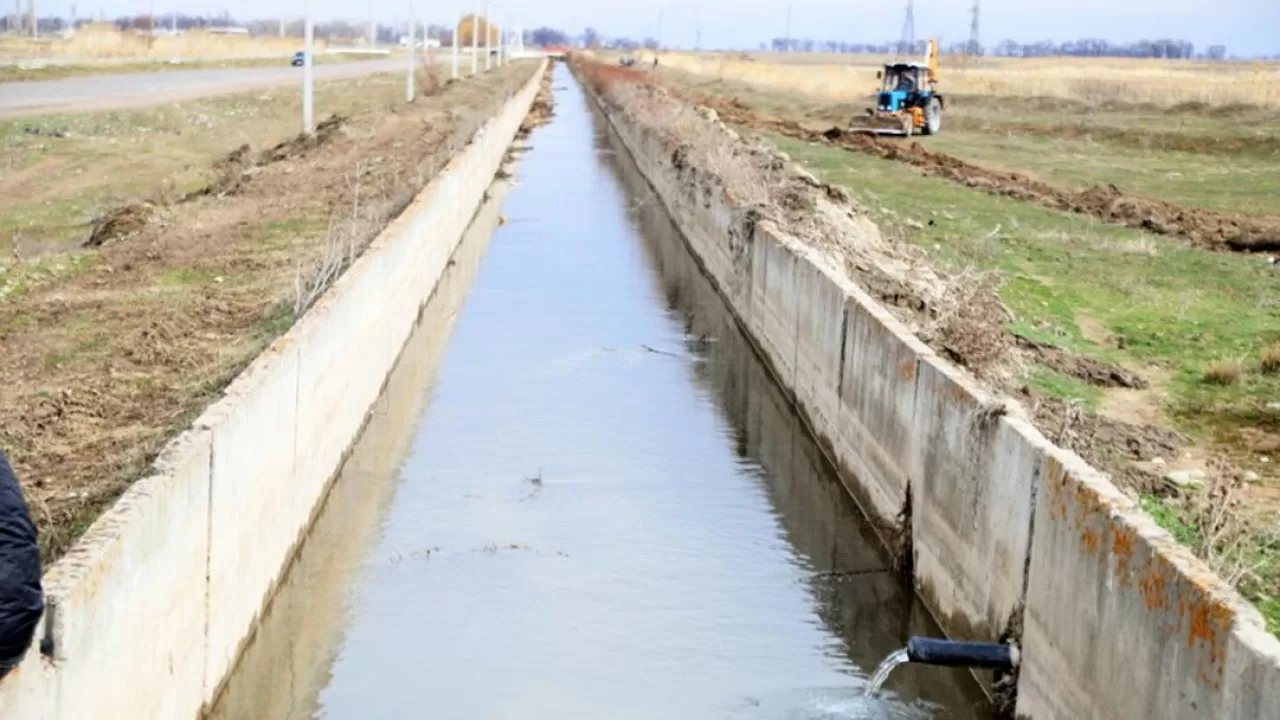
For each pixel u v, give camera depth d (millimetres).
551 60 195000
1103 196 32594
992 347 16078
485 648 11961
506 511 15250
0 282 20328
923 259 22922
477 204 37344
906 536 13617
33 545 6293
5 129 41625
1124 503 8961
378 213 24656
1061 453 10023
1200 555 10492
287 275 20797
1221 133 48531
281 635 12109
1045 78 85750
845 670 11758
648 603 12984
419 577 13422
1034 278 22797
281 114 55438
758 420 19188
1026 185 35250
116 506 8570
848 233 23625
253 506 11680
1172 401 16219
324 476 15188
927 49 55031
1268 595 10375
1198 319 20219
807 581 13672
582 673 11562
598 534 14664
